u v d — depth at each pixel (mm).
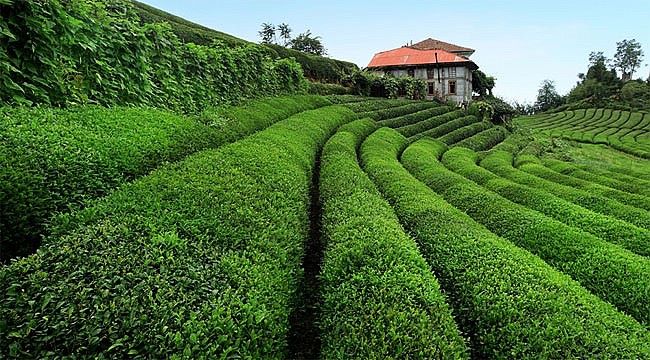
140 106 10531
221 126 11742
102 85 9367
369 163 16406
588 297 6188
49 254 3912
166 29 12836
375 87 50344
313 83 41875
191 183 6297
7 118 6148
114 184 6293
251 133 13867
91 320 3125
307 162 11625
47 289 3371
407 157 20391
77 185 5590
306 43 70750
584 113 83938
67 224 4707
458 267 6840
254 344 3527
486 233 8531
